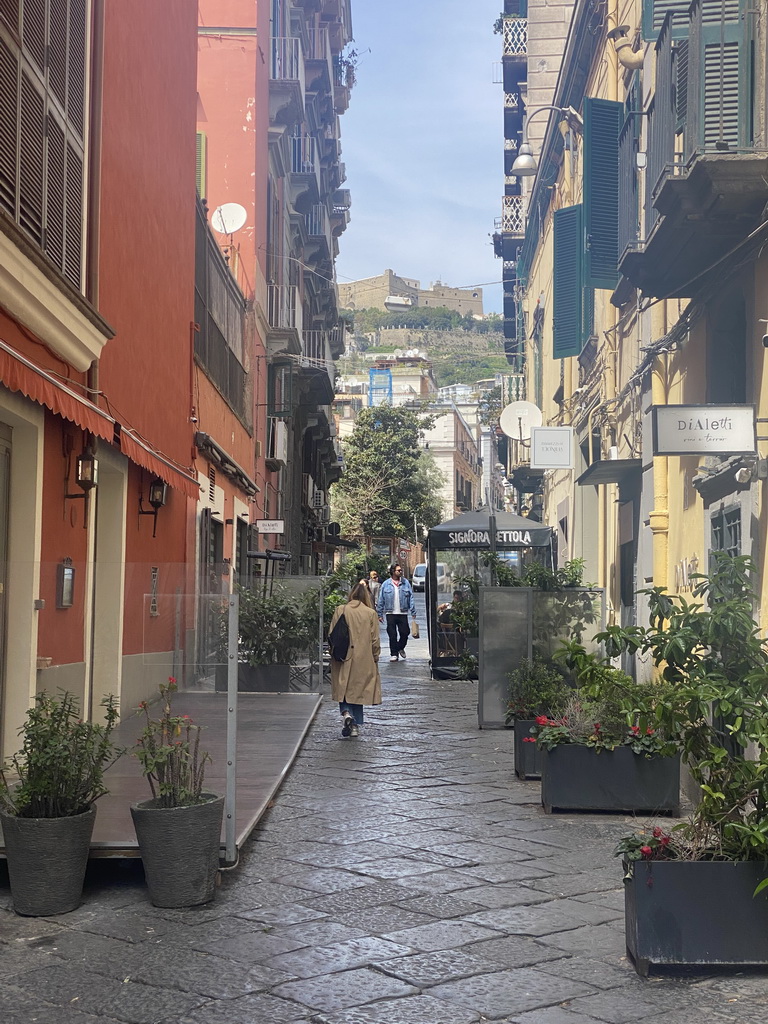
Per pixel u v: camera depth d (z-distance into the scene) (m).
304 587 14.64
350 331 52.66
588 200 14.24
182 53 14.30
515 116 37.22
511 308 43.91
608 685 6.47
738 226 8.96
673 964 4.71
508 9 36.78
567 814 7.79
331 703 14.70
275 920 5.36
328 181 42.28
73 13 9.02
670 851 4.88
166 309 13.27
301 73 29.12
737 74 8.48
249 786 8.35
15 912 5.48
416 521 60.91
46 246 8.12
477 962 4.81
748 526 8.89
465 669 18.34
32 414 8.23
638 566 14.41
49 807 5.56
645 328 14.09
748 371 9.18
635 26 14.26
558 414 24.72
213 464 17.56
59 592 6.06
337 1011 4.26
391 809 7.88
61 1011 4.26
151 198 12.26
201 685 6.30
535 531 19.78
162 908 5.54
